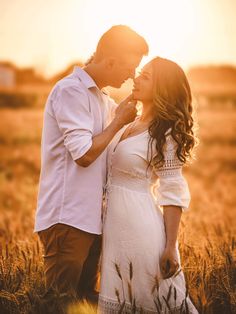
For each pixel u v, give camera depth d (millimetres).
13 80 80438
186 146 4004
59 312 3709
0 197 12914
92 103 4145
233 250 4613
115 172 4094
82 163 3959
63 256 4105
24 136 40125
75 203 4070
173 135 3943
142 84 4074
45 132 4215
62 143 4125
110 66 4184
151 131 3973
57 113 4059
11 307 3922
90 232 4074
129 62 4176
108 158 4188
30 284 4117
